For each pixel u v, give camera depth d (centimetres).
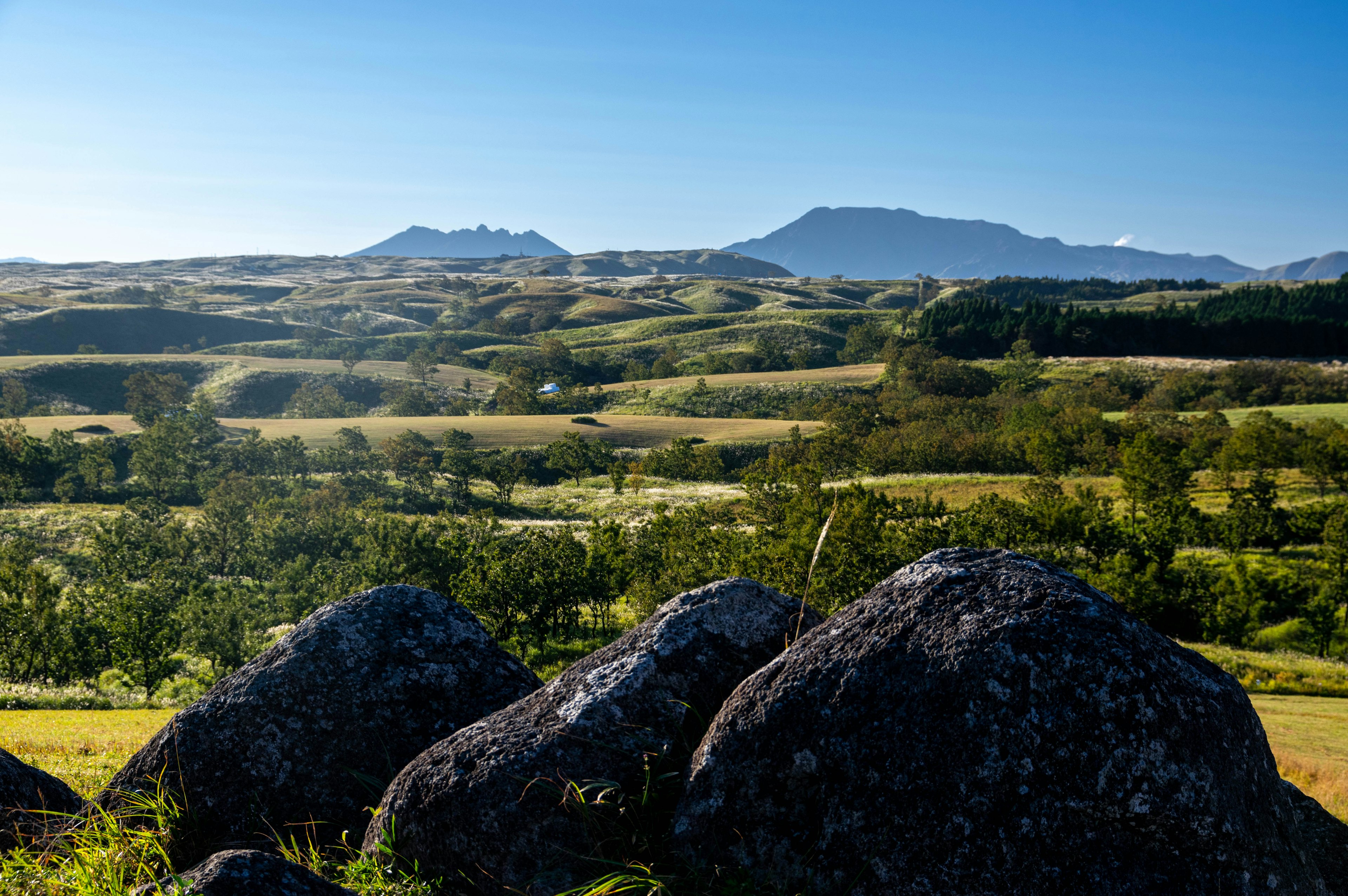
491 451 9719
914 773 309
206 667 3516
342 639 478
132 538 5553
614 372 19388
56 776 943
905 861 303
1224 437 8331
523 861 342
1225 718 310
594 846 344
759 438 10319
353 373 15912
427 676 483
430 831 365
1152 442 6353
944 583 349
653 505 7488
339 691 461
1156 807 285
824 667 342
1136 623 324
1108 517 4466
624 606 4662
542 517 7638
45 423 10256
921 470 8444
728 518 6594
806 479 4703
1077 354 16375
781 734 335
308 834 428
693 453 9175
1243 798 303
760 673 361
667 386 15212
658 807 359
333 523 5597
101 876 347
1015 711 303
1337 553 3988
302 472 8806
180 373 14962
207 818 427
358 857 397
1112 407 11994
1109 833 290
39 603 3247
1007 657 310
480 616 3672
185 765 437
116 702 2745
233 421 11631
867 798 314
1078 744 295
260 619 3538
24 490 7725
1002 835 294
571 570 3734
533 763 359
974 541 4062
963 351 16850
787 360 18862
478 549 4416
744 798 334
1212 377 13325
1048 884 287
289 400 14300
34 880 348
